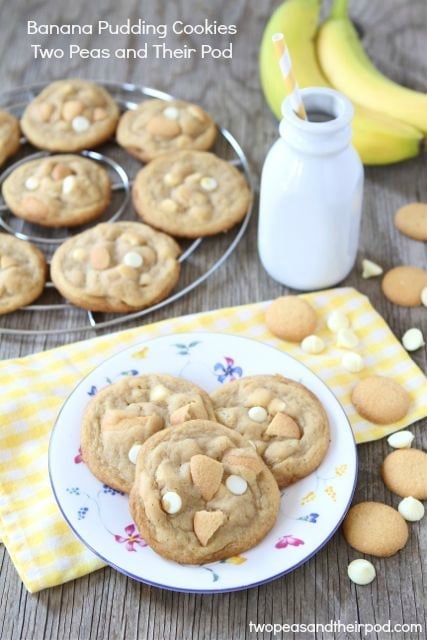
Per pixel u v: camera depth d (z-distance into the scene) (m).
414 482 0.65
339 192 0.70
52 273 0.75
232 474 0.61
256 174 0.84
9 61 0.93
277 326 0.72
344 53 0.86
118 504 0.62
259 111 0.90
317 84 0.84
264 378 0.67
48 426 0.68
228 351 0.69
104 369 0.68
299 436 0.64
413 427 0.68
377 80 0.85
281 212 0.72
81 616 0.60
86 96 0.86
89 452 0.63
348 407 0.69
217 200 0.79
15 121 0.85
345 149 0.70
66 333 0.74
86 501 0.62
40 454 0.66
